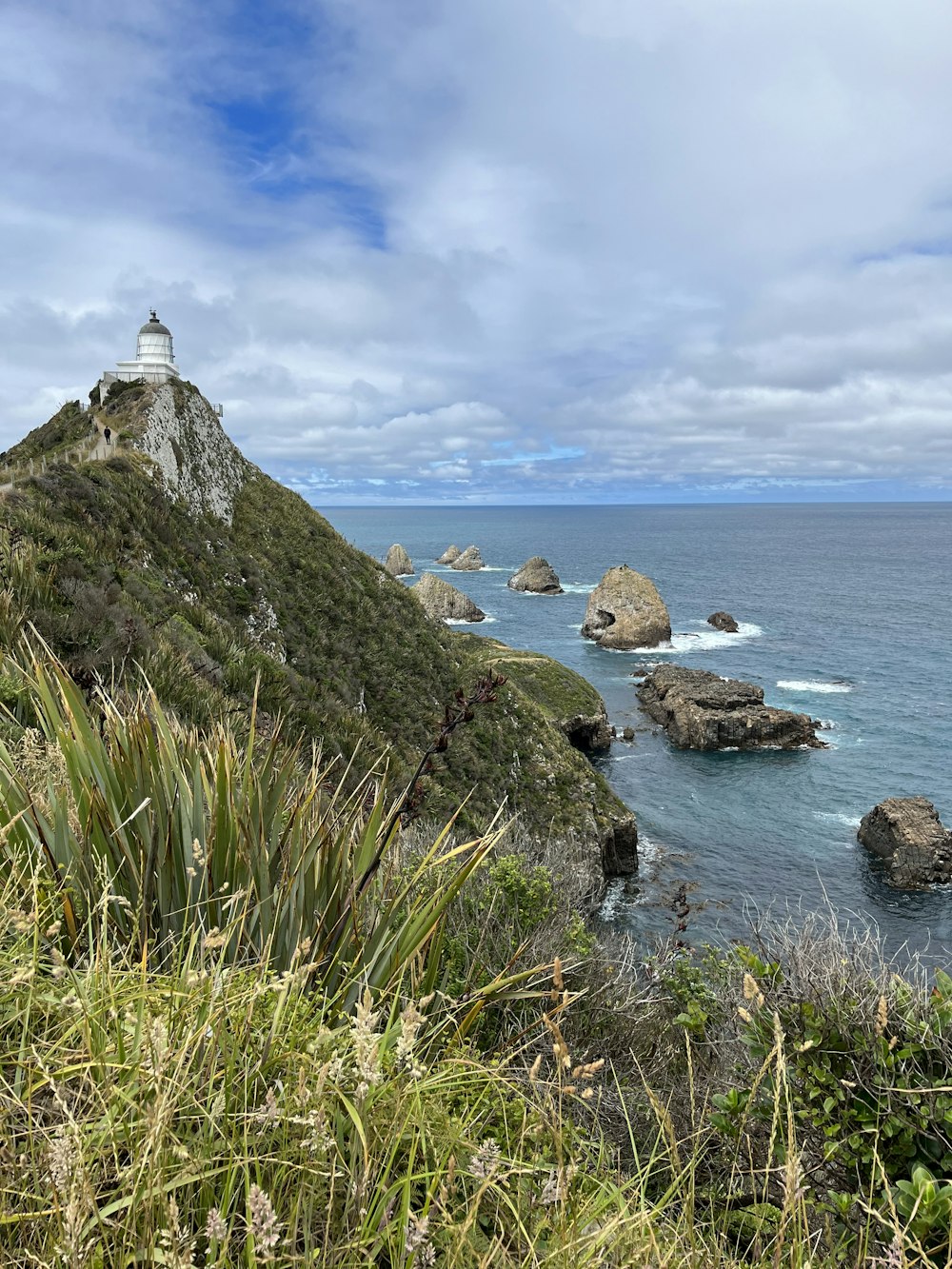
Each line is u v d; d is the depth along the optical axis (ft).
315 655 79.05
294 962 7.09
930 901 98.63
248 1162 5.01
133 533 65.77
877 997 9.31
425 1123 6.18
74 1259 4.10
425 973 10.16
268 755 11.66
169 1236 4.23
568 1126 7.28
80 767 10.32
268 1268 4.60
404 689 85.71
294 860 10.51
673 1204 8.09
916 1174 6.89
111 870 9.46
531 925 17.76
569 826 86.84
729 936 83.82
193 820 10.18
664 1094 11.85
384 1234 5.00
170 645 38.42
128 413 100.37
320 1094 5.25
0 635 27.20
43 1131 5.01
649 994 17.90
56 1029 6.40
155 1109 4.82
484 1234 6.29
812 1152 8.71
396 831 11.12
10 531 42.55
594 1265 5.39
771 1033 9.61
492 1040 12.22
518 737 94.73
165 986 6.93
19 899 7.71
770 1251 6.67
